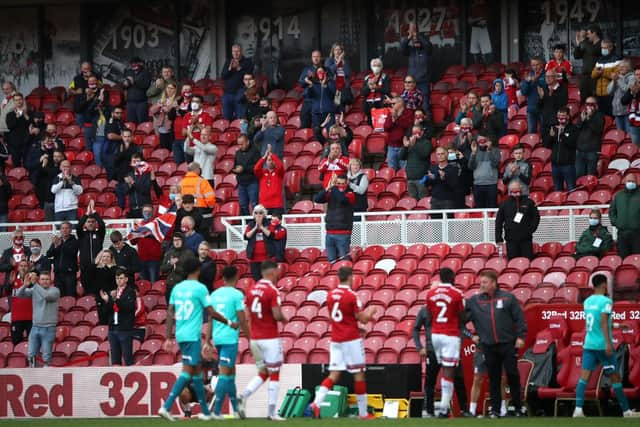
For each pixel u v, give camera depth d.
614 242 74.38
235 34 107.19
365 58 103.62
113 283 72.75
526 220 72.06
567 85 84.38
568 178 79.12
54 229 82.69
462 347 58.66
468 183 77.62
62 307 78.50
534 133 85.94
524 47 100.44
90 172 93.12
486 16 101.12
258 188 80.75
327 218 75.88
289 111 97.00
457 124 84.69
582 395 54.28
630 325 59.72
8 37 111.19
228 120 94.38
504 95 86.00
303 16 105.56
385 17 103.50
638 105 79.81
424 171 80.12
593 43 84.81
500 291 54.75
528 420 51.38
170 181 88.38
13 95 94.44
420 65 90.06
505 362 54.56
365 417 52.66
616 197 71.81
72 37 110.19
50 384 67.75
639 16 97.56
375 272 74.75
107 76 109.56
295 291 74.25
